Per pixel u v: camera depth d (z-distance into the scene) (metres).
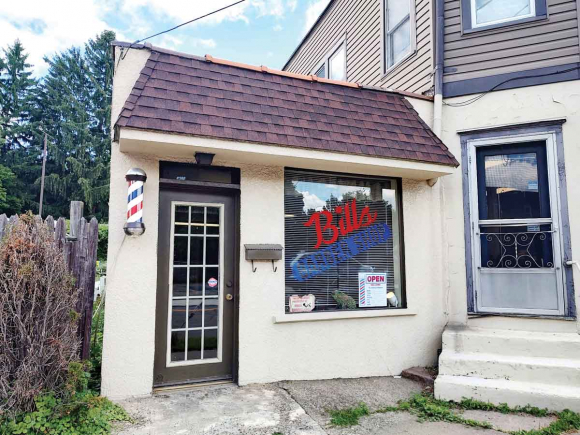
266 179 4.83
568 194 5.03
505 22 5.61
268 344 4.66
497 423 3.84
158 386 4.30
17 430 3.06
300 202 5.12
